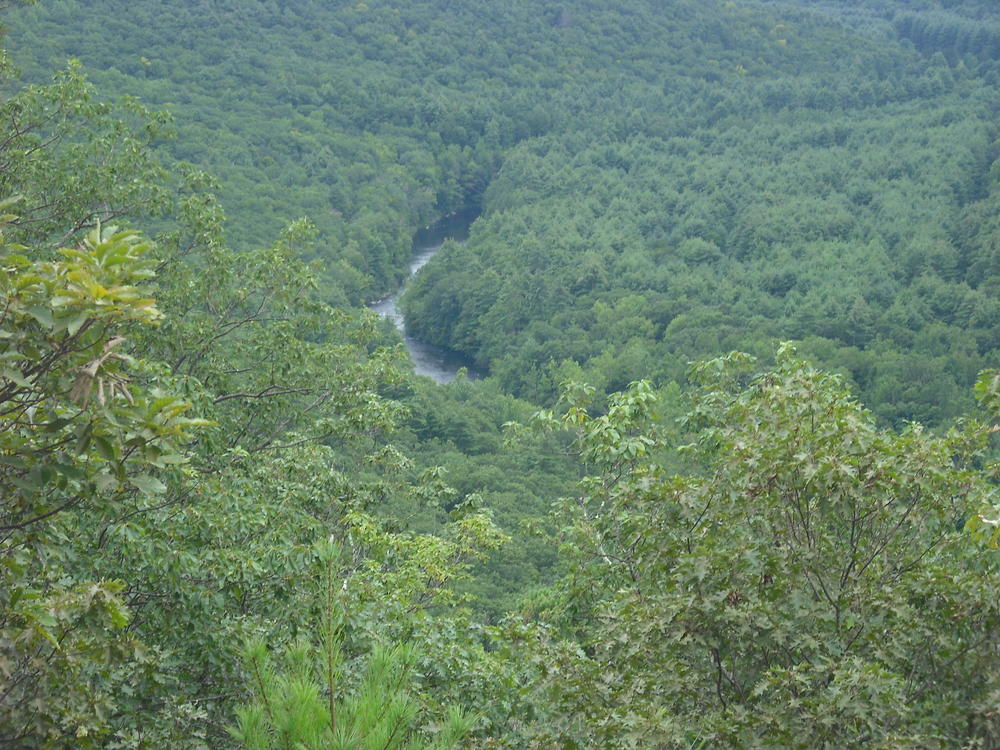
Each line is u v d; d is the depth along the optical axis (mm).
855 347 95688
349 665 8852
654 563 8273
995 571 7398
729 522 8031
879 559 7848
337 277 109250
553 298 116438
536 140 197625
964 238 131125
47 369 5512
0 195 18828
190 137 145000
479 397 82562
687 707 7352
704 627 7008
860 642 7066
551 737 7453
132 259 5344
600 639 7719
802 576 7473
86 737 5996
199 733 7984
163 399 5543
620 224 153125
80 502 7504
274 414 20172
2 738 6105
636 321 107812
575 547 11375
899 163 162750
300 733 5730
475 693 9828
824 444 7613
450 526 16625
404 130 184125
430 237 152125
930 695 7176
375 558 14680
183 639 9586
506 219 150125
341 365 21016
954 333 101750
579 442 12148
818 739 6246
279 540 10461
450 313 108062
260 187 134125
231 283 20906
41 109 20500
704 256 139500
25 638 5699
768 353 93875
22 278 5164
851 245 134875
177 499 10789
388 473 17609
